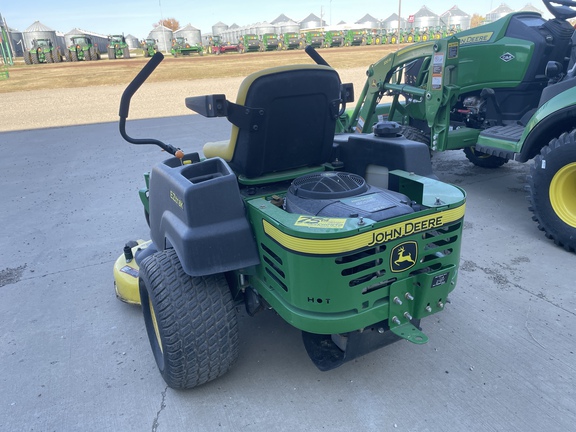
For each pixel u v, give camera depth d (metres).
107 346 3.18
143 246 3.81
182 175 2.59
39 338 3.30
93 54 41.00
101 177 7.36
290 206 2.56
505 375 2.71
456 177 6.36
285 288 2.33
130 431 2.46
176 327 2.44
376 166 3.03
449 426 2.38
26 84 25.44
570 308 3.31
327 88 2.69
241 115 2.52
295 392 2.66
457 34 6.07
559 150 3.96
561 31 5.50
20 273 4.27
